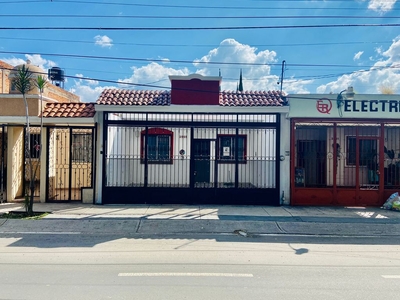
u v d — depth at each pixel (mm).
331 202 11094
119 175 11453
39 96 10680
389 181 11594
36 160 12219
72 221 8703
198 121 11023
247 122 11039
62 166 11953
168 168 11859
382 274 5188
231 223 8727
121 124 10953
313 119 11008
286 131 11109
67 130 12578
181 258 5938
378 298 4266
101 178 10922
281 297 4254
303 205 11055
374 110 11016
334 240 7562
